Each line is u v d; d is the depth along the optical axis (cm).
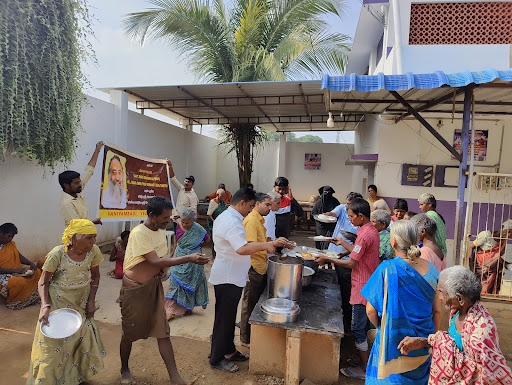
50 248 621
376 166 673
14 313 452
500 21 632
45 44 446
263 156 1401
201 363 360
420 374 240
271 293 346
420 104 545
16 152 450
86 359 300
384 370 230
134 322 302
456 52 631
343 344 414
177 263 295
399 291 230
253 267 381
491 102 493
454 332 198
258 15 1002
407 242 234
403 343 222
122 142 786
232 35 1024
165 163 680
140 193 628
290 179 1377
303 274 383
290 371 308
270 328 338
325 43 1060
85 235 280
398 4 644
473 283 189
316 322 311
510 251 471
